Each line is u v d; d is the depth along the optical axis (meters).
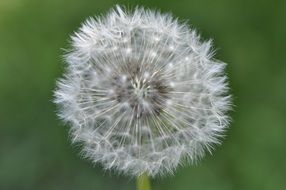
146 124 0.19
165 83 0.19
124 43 0.19
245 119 0.30
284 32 0.31
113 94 0.19
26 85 0.30
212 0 0.31
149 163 0.18
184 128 0.18
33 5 0.32
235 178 0.29
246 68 0.30
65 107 0.19
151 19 0.19
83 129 0.18
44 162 0.28
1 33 0.31
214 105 0.19
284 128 0.30
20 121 0.29
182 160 0.18
